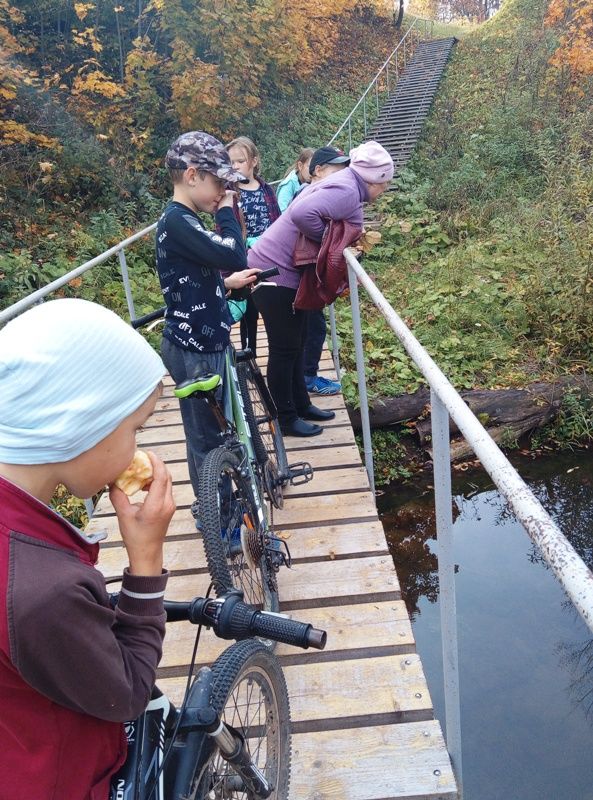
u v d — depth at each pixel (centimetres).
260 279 284
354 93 1953
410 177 1259
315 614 263
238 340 612
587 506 557
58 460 91
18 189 888
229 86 1256
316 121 1636
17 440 89
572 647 381
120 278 803
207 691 138
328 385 479
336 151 398
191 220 246
